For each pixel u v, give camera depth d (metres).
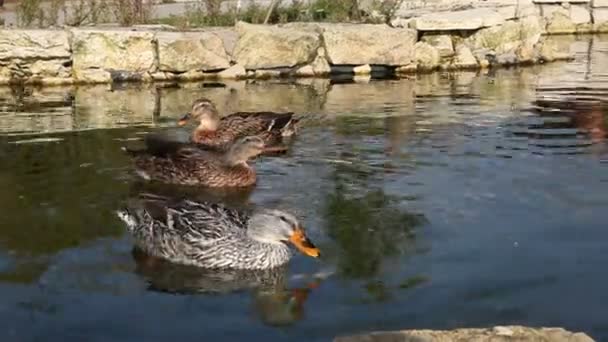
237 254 3.26
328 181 4.07
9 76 6.54
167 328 2.91
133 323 2.94
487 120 5.15
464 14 7.68
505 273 3.19
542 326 2.91
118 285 3.15
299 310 3.00
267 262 3.26
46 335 2.88
